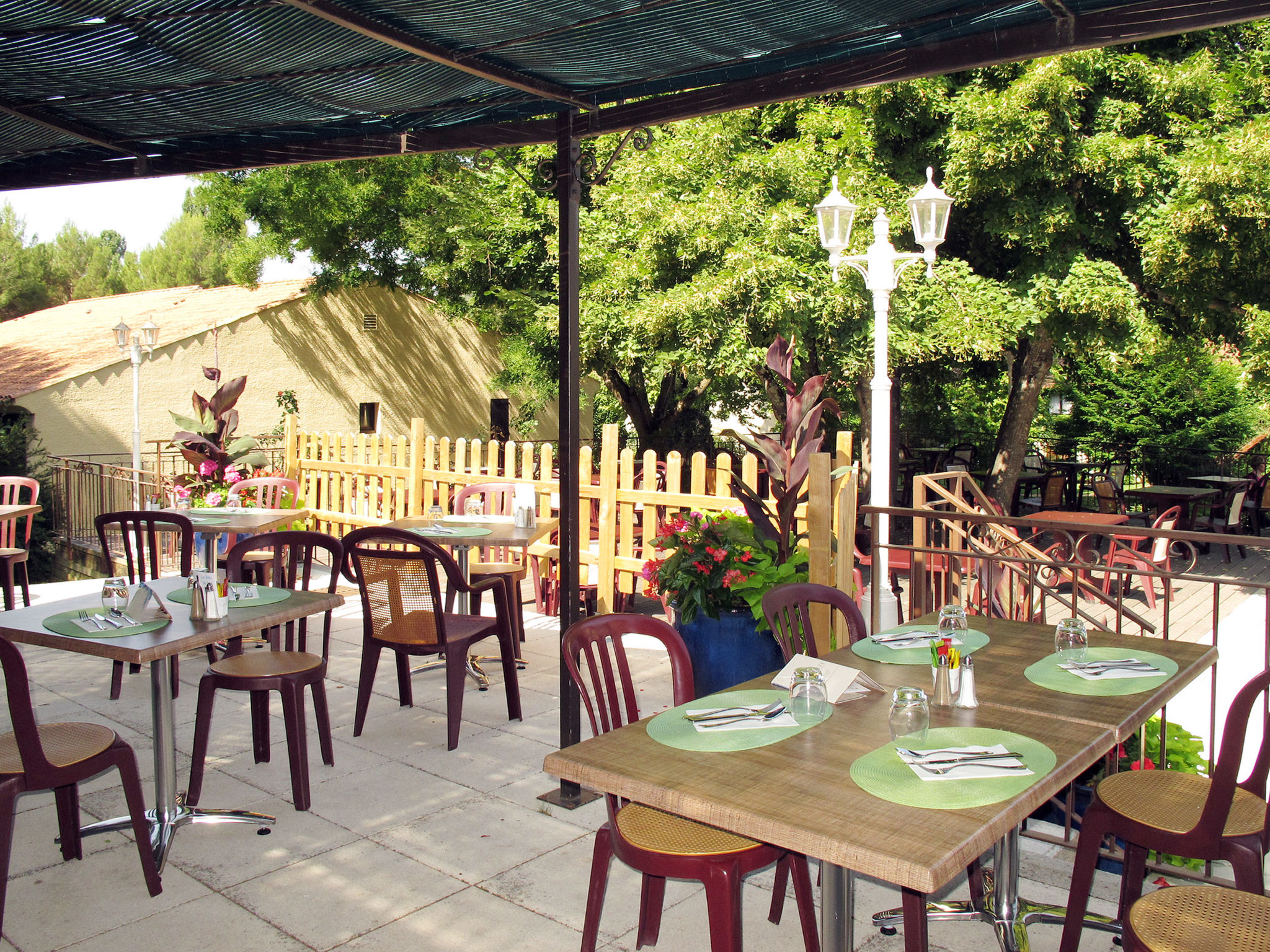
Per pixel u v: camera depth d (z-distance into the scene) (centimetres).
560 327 425
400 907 332
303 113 438
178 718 530
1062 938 298
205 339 1750
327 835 388
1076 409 1744
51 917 323
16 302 3275
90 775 321
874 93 1024
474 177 1620
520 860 367
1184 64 1012
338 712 542
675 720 273
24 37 357
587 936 290
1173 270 958
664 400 1650
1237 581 352
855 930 323
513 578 639
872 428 663
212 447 812
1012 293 1040
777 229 1023
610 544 751
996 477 1230
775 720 270
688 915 330
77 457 1623
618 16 321
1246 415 1625
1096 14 301
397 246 1652
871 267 653
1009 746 246
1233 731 252
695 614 488
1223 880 343
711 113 378
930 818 205
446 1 309
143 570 577
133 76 393
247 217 1619
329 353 1903
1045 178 987
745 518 520
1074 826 399
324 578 929
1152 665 320
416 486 913
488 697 572
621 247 1288
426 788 436
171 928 317
